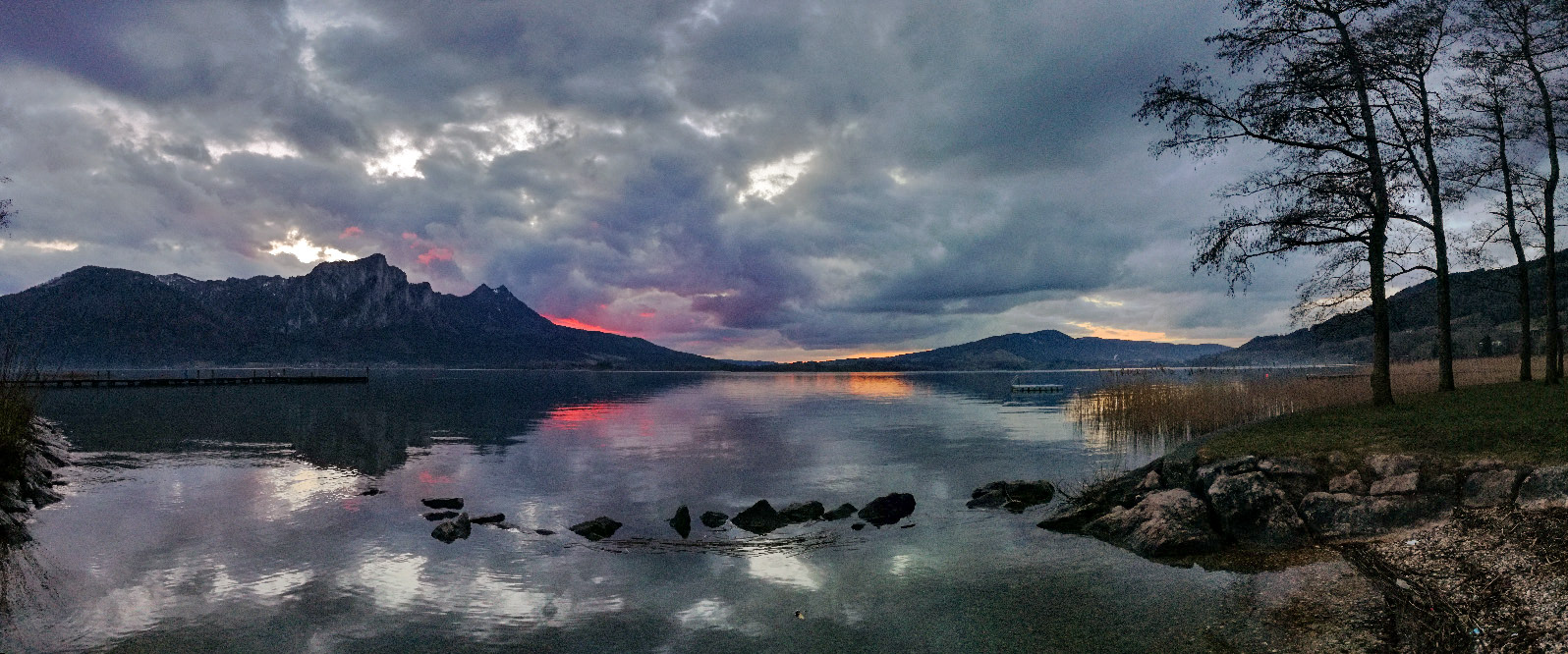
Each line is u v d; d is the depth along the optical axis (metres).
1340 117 20.11
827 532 13.92
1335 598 8.68
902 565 11.44
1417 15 20.22
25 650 8.27
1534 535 9.15
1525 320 26.08
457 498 16.94
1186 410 28.39
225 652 8.25
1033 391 80.12
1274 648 7.49
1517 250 25.56
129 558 12.05
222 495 17.80
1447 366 22.89
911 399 68.38
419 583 10.77
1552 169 23.73
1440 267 22.81
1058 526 13.84
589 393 86.88
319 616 9.41
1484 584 8.12
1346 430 15.95
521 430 36.19
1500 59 23.59
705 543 13.12
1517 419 14.38
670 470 22.19
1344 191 19.45
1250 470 13.31
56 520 14.75
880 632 8.55
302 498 17.50
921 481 19.92
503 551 12.61
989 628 8.55
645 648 8.27
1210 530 11.78
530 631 8.84
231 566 11.63
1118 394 37.25
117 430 35.19
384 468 22.62
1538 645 6.48
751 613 9.38
